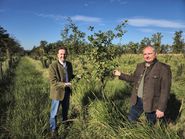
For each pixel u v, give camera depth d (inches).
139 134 83.3
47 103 137.3
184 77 203.9
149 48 85.2
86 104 138.8
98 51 116.5
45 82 234.1
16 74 309.6
